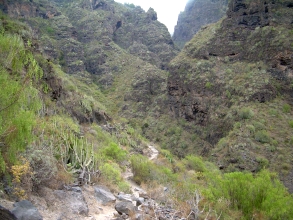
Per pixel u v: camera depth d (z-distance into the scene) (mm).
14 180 6730
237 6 73750
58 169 9219
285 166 39312
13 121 6309
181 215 9312
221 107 60094
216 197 12156
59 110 23219
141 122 80562
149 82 94625
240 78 61312
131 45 130625
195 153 59906
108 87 99625
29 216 5879
